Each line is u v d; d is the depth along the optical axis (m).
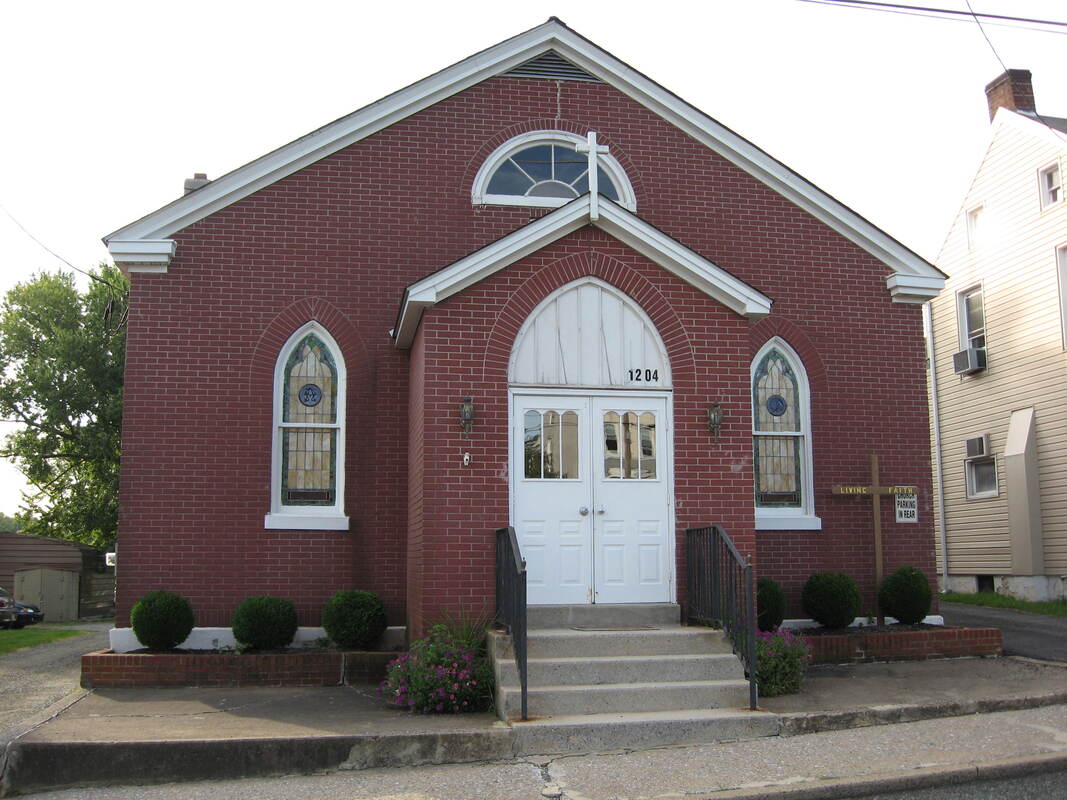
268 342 12.70
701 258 11.27
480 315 11.00
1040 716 8.92
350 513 12.54
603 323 11.30
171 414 12.37
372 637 11.59
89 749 7.75
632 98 14.12
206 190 12.75
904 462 14.13
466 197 13.47
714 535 10.21
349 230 13.11
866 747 8.03
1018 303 20.28
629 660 9.32
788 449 13.95
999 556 20.61
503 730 8.18
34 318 41.38
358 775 7.78
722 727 8.49
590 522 10.95
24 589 31.39
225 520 12.27
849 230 14.44
